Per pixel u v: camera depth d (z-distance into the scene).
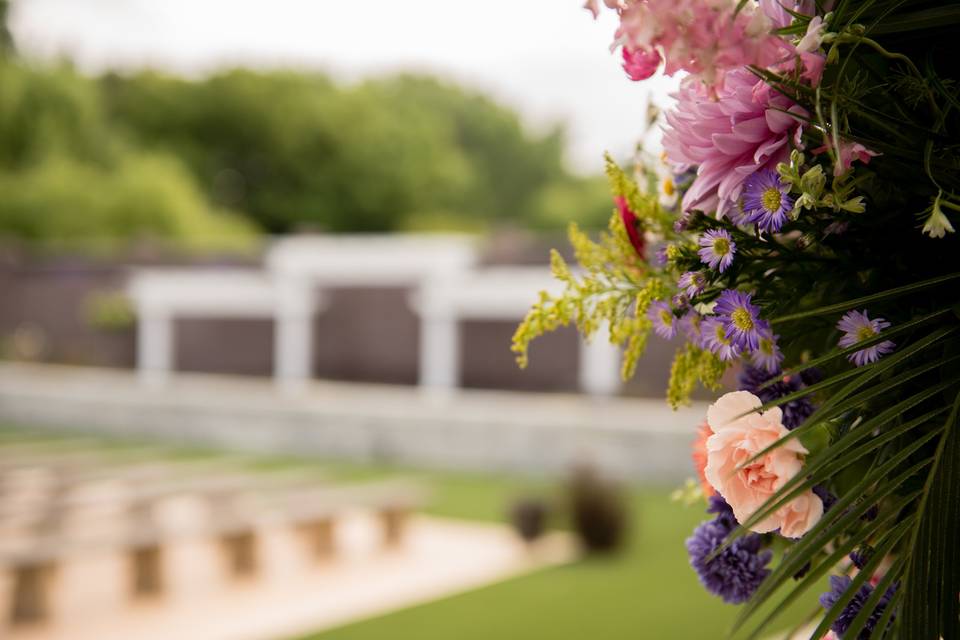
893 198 0.77
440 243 15.02
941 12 0.74
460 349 16.58
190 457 12.02
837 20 0.73
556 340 15.85
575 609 5.62
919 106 0.77
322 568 6.96
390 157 41.12
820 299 0.84
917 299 0.79
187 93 40.06
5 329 21.36
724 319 0.77
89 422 14.85
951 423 0.70
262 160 40.47
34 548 5.82
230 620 5.63
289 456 12.70
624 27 0.71
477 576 6.61
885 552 0.69
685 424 10.52
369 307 17.89
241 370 19.19
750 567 0.85
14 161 33.84
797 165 0.73
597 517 7.20
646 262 0.96
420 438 11.91
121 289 20.17
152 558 6.28
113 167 35.38
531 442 11.12
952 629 0.65
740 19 0.70
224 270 18.91
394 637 5.17
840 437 0.78
